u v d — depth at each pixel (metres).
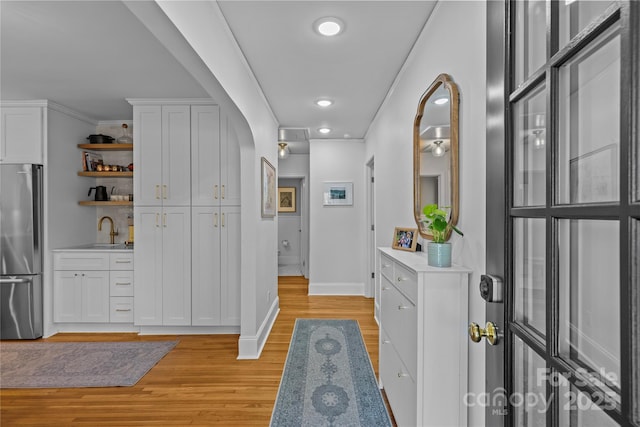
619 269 0.50
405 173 2.64
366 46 2.39
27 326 3.49
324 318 4.10
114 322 3.69
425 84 2.13
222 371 2.73
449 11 1.72
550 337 0.66
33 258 3.52
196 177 3.60
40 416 2.13
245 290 3.04
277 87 3.17
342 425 2.01
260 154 3.28
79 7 1.96
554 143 0.66
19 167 3.49
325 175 5.33
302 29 2.18
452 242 1.70
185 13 1.53
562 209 0.62
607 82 0.54
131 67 2.79
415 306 1.52
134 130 3.60
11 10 1.99
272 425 2.02
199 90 3.31
